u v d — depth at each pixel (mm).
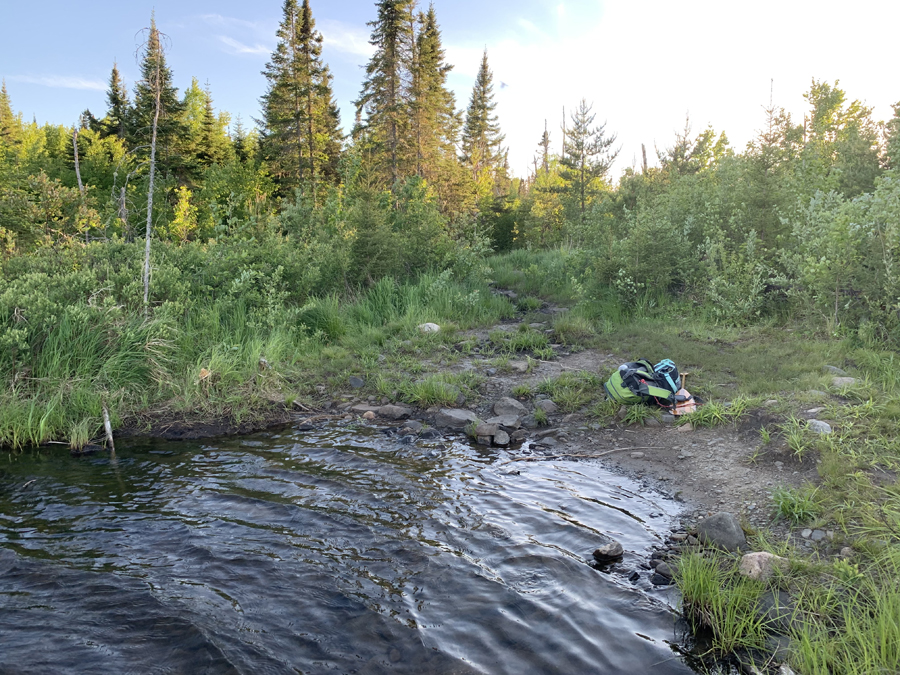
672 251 11586
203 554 4059
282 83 32688
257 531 4395
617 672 2973
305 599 3568
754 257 10461
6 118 63094
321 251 12562
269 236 12094
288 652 3109
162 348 7801
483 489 5133
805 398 5914
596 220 17016
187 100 49906
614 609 3471
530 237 29188
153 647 3133
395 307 11641
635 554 4055
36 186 13547
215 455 5945
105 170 33875
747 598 3346
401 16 30047
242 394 7391
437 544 4215
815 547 3848
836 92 18562
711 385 6961
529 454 5961
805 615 3217
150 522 4523
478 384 7855
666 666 3008
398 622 3361
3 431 6258
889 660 2801
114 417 6691
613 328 10297
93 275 8352
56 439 6340
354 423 6883
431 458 5859
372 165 29359
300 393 7699
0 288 7938
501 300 12812
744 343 8742
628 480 5273
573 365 8539
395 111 30812
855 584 3383
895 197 7660
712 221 11734
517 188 59344
